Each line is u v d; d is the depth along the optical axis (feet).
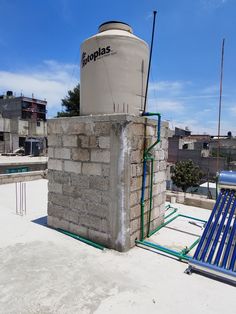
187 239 14.35
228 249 10.53
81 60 14.52
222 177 13.12
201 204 21.84
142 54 13.89
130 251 12.44
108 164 12.51
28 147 105.60
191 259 10.59
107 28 14.02
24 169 47.88
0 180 31.60
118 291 9.10
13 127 124.98
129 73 13.30
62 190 14.88
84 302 8.44
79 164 13.82
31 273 10.20
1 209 20.29
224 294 9.12
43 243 13.21
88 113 14.03
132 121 12.18
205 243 11.23
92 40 13.52
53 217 15.61
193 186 65.10
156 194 15.52
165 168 16.74
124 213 12.14
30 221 17.01
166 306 8.36
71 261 11.27
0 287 9.21
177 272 10.57
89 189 13.43
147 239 14.23
